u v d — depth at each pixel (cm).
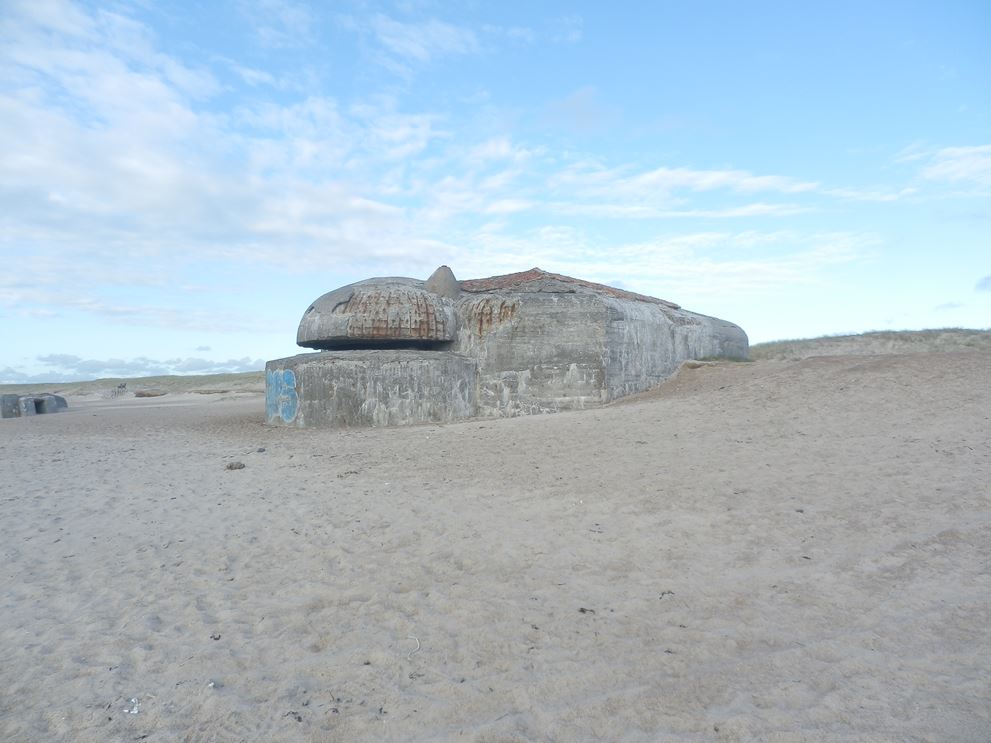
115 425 1861
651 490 745
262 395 3588
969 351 1269
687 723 325
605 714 336
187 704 355
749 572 509
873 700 337
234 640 427
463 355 1521
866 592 462
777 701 340
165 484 921
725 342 1988
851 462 791
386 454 1059
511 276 1775
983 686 343
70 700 360
